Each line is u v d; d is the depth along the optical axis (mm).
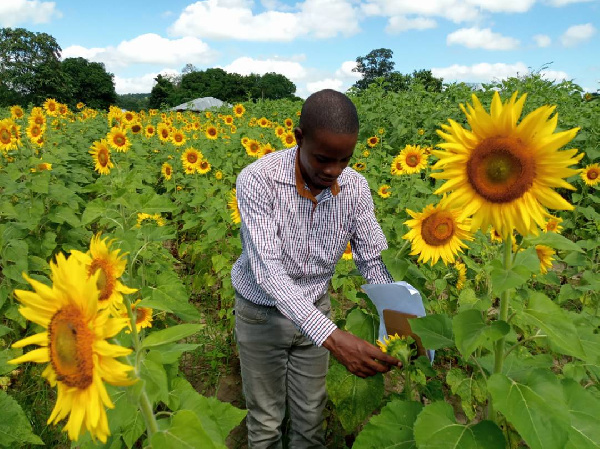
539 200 1633
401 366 2266
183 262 6176
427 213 2559
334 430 3254
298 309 2172
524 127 1581
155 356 1574
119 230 3197
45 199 5270
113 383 1214
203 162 7781
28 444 3000
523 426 1599
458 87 12484
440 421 1800
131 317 1846
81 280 1240
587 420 1738
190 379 3938
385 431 1963
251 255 2312
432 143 9367
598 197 6523
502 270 1690
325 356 2799
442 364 3811
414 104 11086
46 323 1286
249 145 8797
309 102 2070
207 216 5211
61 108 13461
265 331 2633
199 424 1445
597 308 3957
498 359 1919
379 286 2277
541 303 1790
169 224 6688
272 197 2320
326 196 2383
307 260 2520
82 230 5332
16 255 3977
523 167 1606
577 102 12234
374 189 6242
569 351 1660
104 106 77562
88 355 1206
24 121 11031
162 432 1460
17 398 3328
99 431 1244
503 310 1833
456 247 2594
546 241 1777
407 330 2303
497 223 1700
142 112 18219
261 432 2857
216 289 5410
